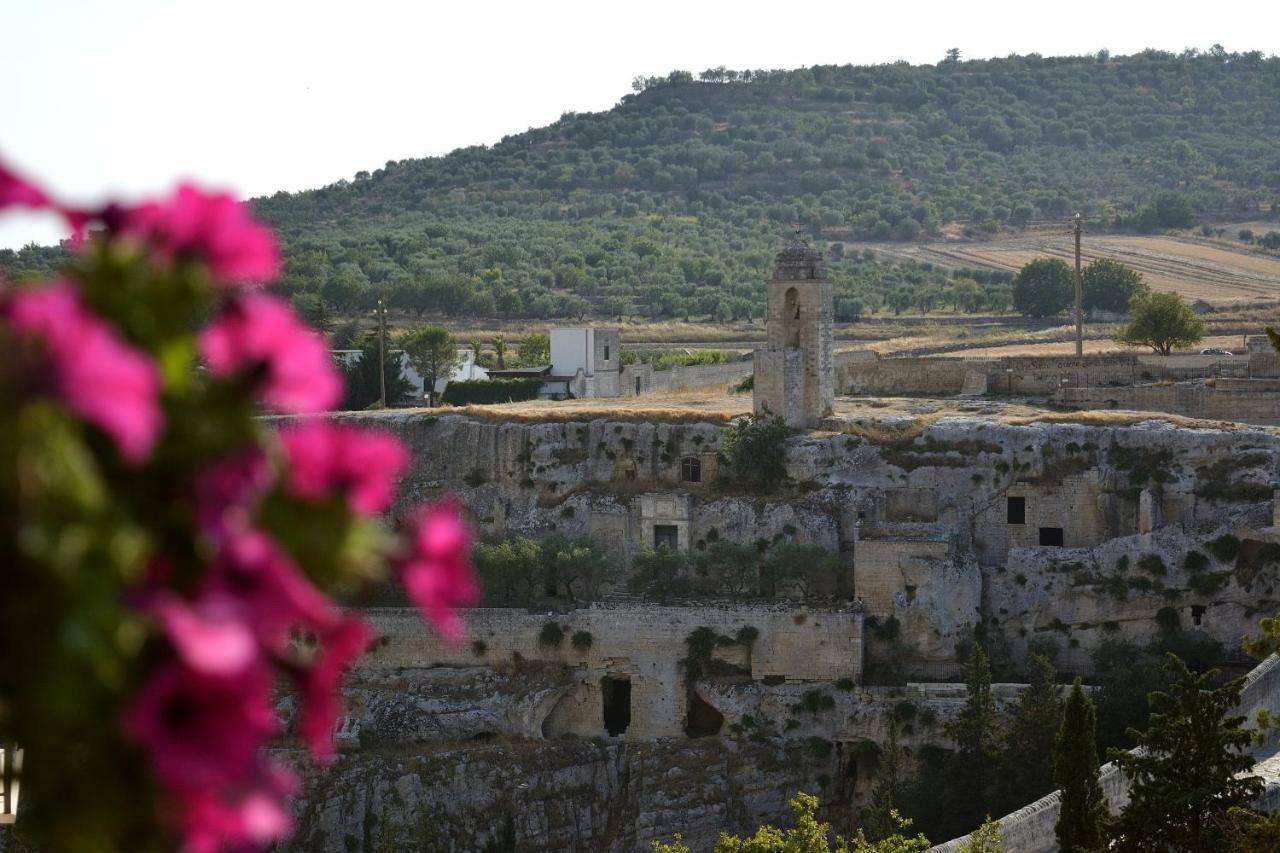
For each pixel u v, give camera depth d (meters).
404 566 15.53
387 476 15.71
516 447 174.50
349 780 147.62
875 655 154.12
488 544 170.75
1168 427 159.75
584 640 156.62
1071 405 178.62
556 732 156.62
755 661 153.88
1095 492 158.88
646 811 148.12
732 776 149.75
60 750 13.65
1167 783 76.19
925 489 162.50
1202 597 152.25
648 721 155.75
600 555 165.00
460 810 148.00
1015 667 155.38
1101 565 155.50
